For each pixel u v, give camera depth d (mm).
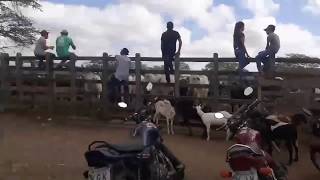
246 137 6809
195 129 14898
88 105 17312
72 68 17609
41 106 18125
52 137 13492
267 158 6691
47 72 18062
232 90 14781
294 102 13516
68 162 10398
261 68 14320
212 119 13367
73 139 13227
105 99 16828
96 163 6535
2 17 20141
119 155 6656
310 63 13852
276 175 6734
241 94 14586
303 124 12570
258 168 6004
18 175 9203
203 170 10016
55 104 17859
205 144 12789
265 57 14227
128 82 16375
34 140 12977
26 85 18422
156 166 7387
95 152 6500
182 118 14281
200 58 15211
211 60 15070
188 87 15453
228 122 8789
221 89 14945
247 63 14617
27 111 17953
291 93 13609
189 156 11336
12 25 20344
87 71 17406
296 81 13625
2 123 15727
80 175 9289
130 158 6773
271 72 14070
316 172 9977
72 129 14906
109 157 6520
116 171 6609
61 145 12352
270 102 13547
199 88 15305
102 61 17078
